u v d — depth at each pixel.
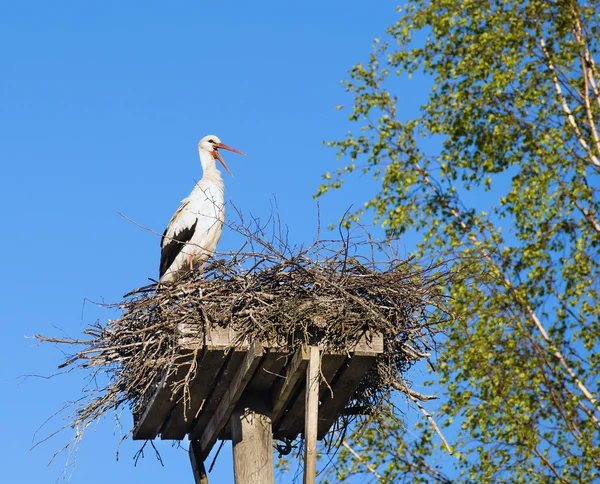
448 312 10.91
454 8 19.28
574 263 16.72
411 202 18.19
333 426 11.21
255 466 10.22
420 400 10.80
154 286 11.08
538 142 17.92
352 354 9.90
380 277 10.43
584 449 15.02
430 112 18.97
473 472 15.23
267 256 10.38
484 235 17.52
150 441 11.56
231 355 10.03
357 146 18.78
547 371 16.11
